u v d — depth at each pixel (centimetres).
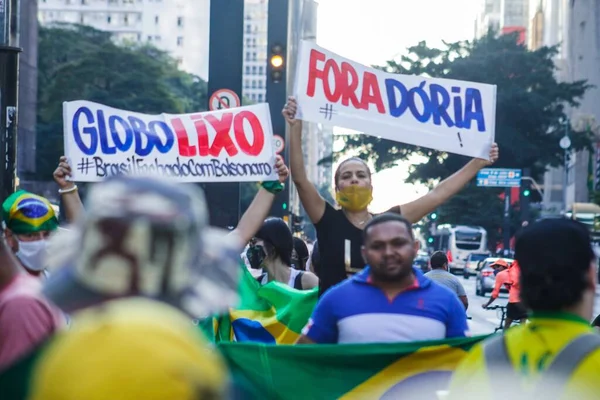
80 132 703
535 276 315
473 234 7362
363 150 5994
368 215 627
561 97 6425
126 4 12812
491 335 491
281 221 771
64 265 209
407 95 716
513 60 6300
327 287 617
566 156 6481
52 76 7262
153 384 186
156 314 198
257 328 668
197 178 718
